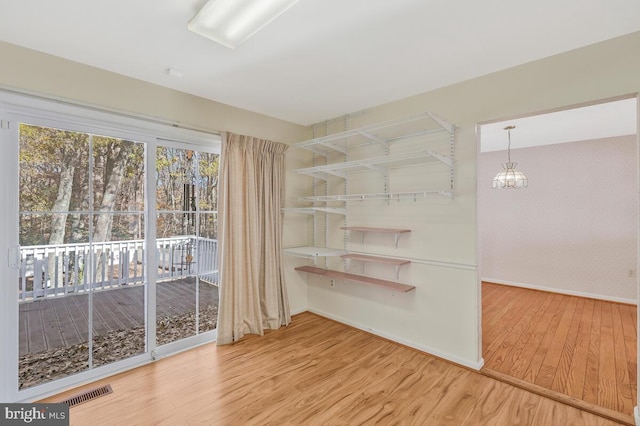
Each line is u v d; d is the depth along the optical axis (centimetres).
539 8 160
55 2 154
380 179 315
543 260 502
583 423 185
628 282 434
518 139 454
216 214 311
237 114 315
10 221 199
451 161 259
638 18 169
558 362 261
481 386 224
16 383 201
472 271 251
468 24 175
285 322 342
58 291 219
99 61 218
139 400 206
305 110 326
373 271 321
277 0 145
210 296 307
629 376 238
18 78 195
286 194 365
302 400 207
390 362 260
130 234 252
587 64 199
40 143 210
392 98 293
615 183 443
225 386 223
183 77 244
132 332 253
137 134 252
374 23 173
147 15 166
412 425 183
